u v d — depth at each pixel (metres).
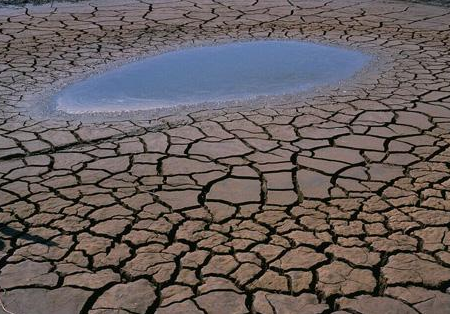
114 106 4.28
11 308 2.29
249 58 5.33
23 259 2.57
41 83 4.74
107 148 3.59
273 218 2.83
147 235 2.72
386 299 2.30
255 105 4.23
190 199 3.01
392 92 4.41
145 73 4.96
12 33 6.18
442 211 2.85
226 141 3.65
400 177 3.18
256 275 2.44
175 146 3.59
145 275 2.46
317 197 3.00
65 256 2.58
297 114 4.04
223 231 2.74
